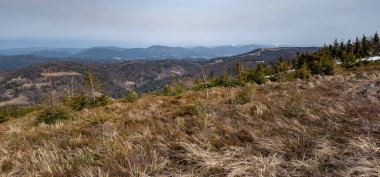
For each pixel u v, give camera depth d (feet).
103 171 18.54
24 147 30.04
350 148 18.30
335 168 16.52
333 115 27.63
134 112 47.73
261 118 30.66
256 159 18.11
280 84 72.13
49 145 28.63
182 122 31.99
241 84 93.97
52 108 53.31
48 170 20.72
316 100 37.68
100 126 35.42
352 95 43.04
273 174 16.25
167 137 26.43
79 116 53.06
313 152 18.26
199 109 37.29
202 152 20.16
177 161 19.75
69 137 31.78
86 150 25.16
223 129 26.73
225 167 17.52
